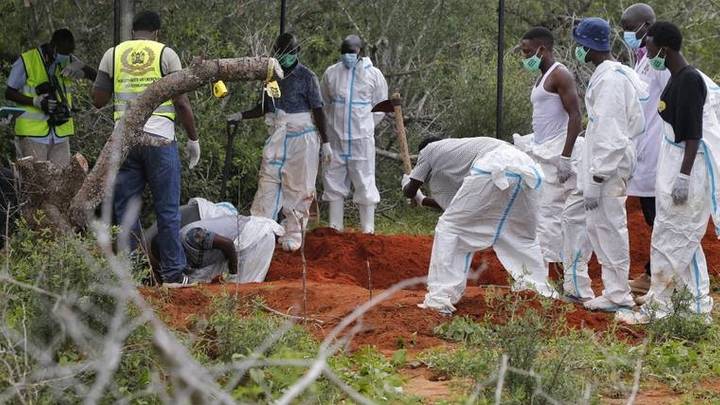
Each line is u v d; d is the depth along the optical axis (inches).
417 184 666.8
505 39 1326.3
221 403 319.3
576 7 1370.6
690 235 610.9
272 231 748.6
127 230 321.4
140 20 718.5
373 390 453.1
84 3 1036.5
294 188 853.8
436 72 1211.2
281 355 432.1
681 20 1354.6
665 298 618.2
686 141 601.0
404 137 770.2
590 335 549.0
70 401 377.7
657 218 619.8
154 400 402.3
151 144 677.9
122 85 701.9
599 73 642.2
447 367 517.0
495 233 617.6
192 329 499.5
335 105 936.3
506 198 607.8
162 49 703.7
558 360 470.3
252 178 1026.1
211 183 998.4
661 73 738.2
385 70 1207.6
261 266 743.7
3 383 376.5
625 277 649.0
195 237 716.7
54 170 611.2
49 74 849.5
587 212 649.0
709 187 611.2
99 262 427.2
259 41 1058.1
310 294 642.8
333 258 807.7
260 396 412.5
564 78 719.7
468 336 573.0
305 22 1179.9
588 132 644.1
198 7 1051.3
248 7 1101.7
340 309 618.8
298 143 853.2
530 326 475.2
